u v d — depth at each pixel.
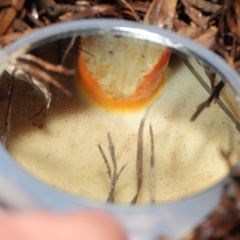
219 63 0.16
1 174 0.13
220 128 0.19
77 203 0.13
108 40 0.18
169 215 0.13
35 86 0.19
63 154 0.19
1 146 0.13
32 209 0.13
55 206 0.13
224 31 0.18
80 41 0.18
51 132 0.19
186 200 0.13
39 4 0.18
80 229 0.12
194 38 0.18
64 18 0.18
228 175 0.13
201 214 0.13
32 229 0.12
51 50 0.18
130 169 0.18
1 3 0.18
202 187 0.18
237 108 0.19
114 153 0.18
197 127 0.19
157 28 0.17
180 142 0.19
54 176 0.18
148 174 0.18
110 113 0.19
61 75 0.19
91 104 0.19
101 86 0.19
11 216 0.12
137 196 0.17
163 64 0.19
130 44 0.18
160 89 0.20
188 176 0.18
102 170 0.18
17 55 0.16
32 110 0.19
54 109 0.19
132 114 0.19
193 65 0.19
